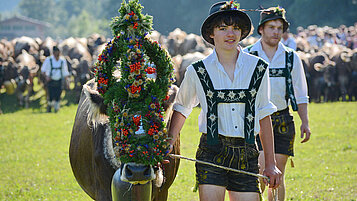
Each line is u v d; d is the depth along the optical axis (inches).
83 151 244.7
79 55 1182.9
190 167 473.1
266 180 210.7
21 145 597.9
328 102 960.9
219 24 205.9
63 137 651.5
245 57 208.7
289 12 2847.0
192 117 762.8
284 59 287.4
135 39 197.6
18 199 374.9
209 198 209.8
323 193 376.8
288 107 290.0
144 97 191.5
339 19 2787.9
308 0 2783.0
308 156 517.3
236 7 210.1
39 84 1130.7
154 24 214.7
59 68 865.5
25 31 6043.3
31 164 499.2
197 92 212.1
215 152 212.1
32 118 813.2
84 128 247.4
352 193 375.6
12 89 1003.3
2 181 432.8
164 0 2359.7
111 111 192.7
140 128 187.2
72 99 997.8
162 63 201.8
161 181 201.8
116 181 195.6
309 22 2817.4
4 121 782.5
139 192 193.5
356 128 667.4
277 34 285.4
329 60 1039.6
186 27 2450.8
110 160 214.7
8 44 1348.4
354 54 952.9
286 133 284.2
